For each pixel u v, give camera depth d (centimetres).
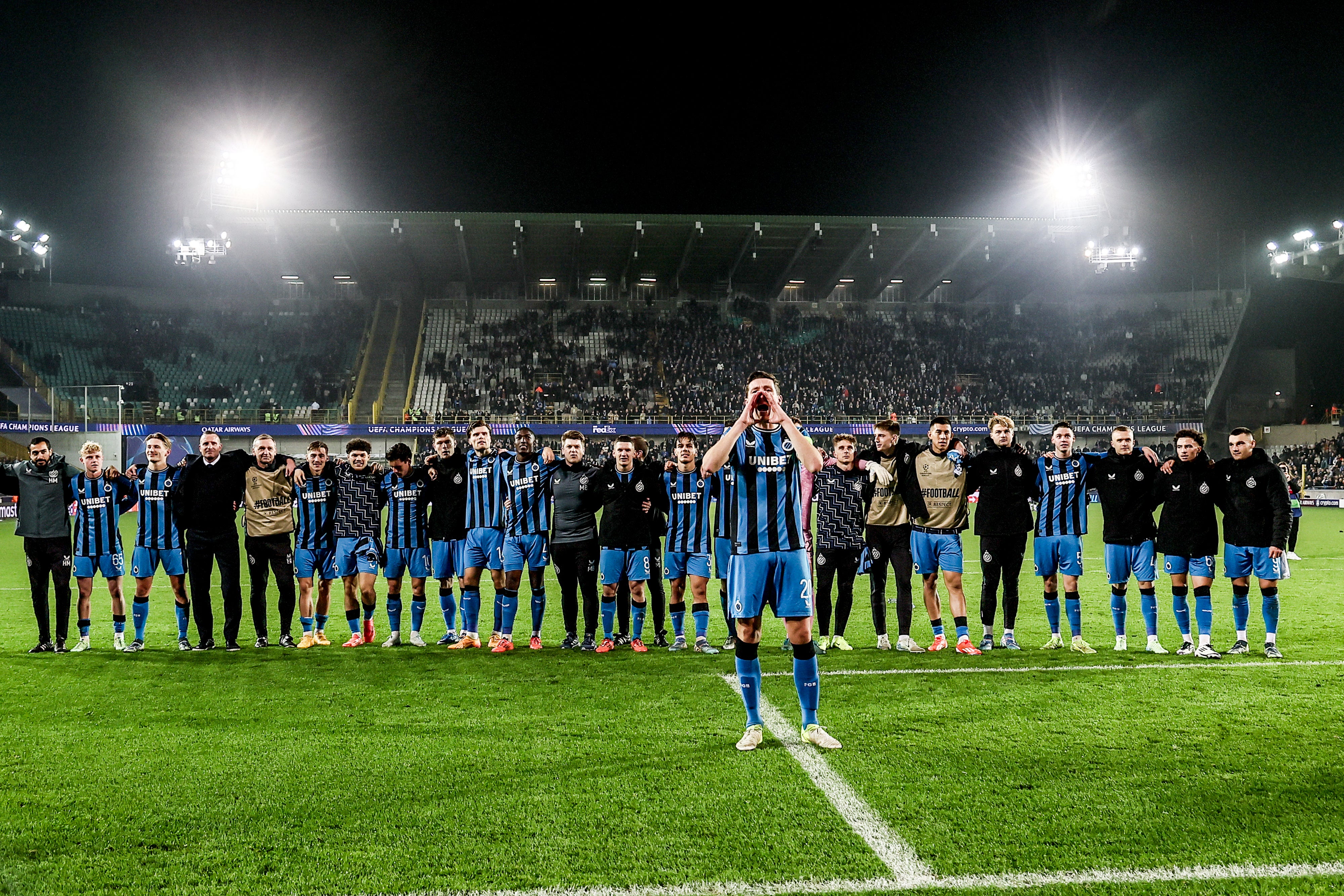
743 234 3522
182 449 3450
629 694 550
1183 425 3812
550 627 870
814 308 4406
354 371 3984
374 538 759
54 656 693
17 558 1546
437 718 494
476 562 731
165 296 4181
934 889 285
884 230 3403
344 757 421
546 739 450
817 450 438
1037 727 464
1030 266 4081
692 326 4184
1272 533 653
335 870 301
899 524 707
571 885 289
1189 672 603
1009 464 695
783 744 437
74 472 722
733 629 724
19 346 3697
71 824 341
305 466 766
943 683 572
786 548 434
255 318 4191
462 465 766
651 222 3338
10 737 458
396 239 3425
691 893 284
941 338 4241
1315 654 668
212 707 522
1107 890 284
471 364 3959
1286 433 3894
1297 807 349
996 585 701
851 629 818
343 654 705
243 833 332
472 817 345
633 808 353
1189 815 342
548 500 735
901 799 361
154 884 292
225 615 732
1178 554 671
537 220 3309
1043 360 4184
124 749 437
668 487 741
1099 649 701
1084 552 1653
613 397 3834
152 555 730
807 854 310
